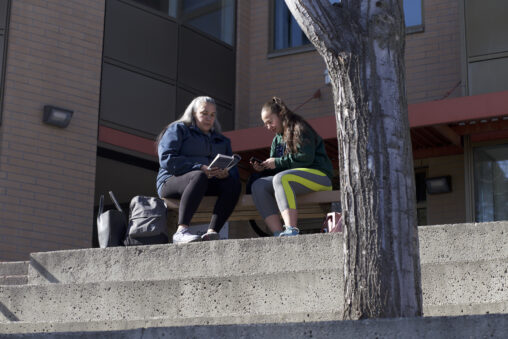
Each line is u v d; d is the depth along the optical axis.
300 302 7.01
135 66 16.02
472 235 7.18
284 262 7.59
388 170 5.47
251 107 18.16
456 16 16.48
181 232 8.25
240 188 8.80
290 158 8.76
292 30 18.20
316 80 17.58
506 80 14.69
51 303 7.80
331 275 6.96
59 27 15.05
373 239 5.37
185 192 8.37
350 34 5.69
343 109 5.64
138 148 15.62
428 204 15.85
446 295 6.73
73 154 14.68
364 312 5.29
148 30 16.39
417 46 16.69
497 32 14.93
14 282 8.91
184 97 16.80
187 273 7.87
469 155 15.09
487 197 14.85
